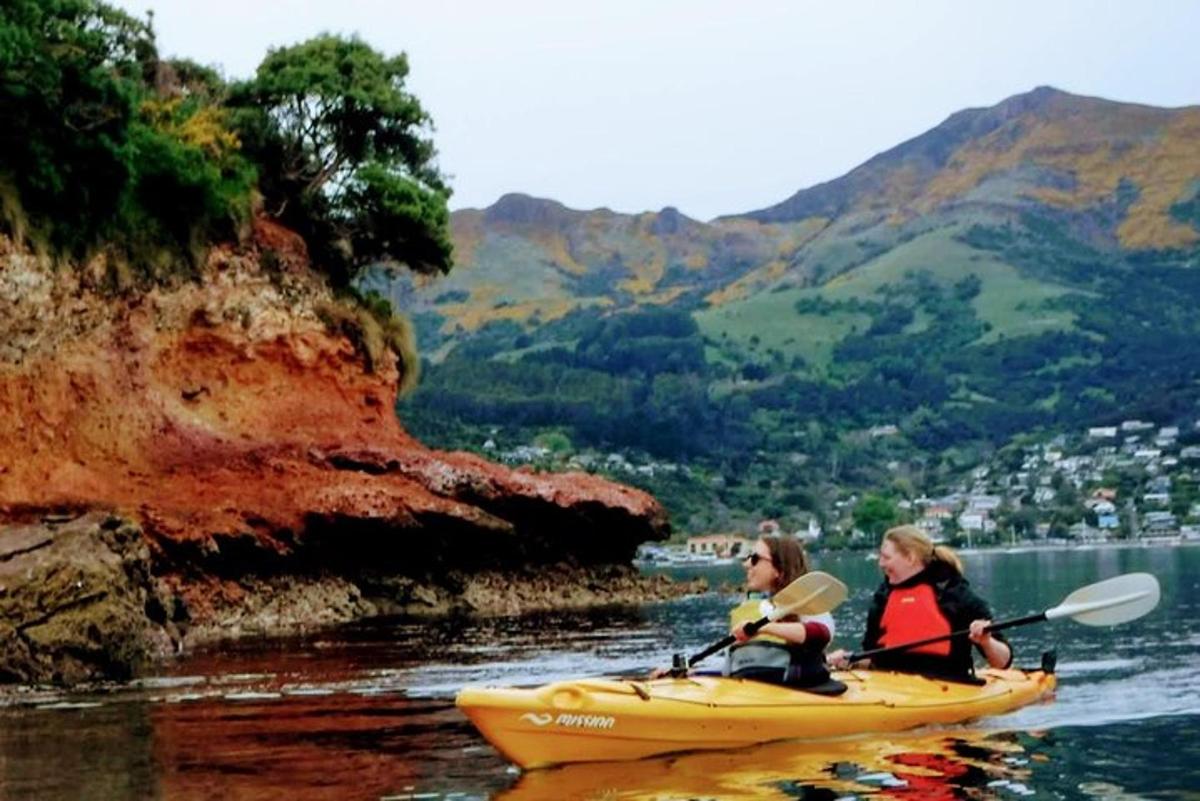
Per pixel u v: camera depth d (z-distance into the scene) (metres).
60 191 28.77
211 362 33.88
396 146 41.81
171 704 15.01
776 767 10.12
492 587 34.19
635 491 38.25
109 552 18.94
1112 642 20.02
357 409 36.97
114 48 37.00
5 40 26.75
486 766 10.55
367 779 10.18
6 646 17.03
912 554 12.66
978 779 9.67
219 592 27.69
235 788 9.98
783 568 11.70
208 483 30.16
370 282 42.94
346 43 41.12
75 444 28.75
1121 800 9.03
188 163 32.72
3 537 18.72
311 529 30.14
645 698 10.65
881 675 12.33
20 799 9.83
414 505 31.66
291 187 39.09
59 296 28.92
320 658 20.25
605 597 37.31
